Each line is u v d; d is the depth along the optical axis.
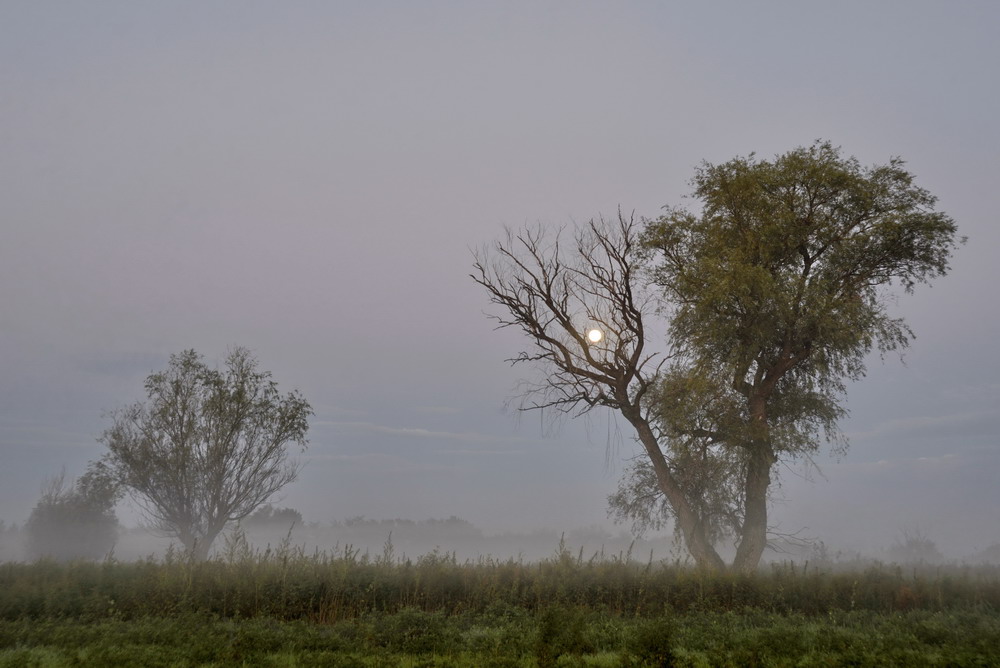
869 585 22.50
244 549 23.28
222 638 14.79
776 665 13.09
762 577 23.34
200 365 38.41
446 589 20.98
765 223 31.44
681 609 20.62
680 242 34.34
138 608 18.38
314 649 14.64
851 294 31.16
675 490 32.16
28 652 13.88
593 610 19.98
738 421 30.12
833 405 32.28
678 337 31.95
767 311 29.80
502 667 13.11
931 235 30.23
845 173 30.91
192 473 36.94
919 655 13.41
